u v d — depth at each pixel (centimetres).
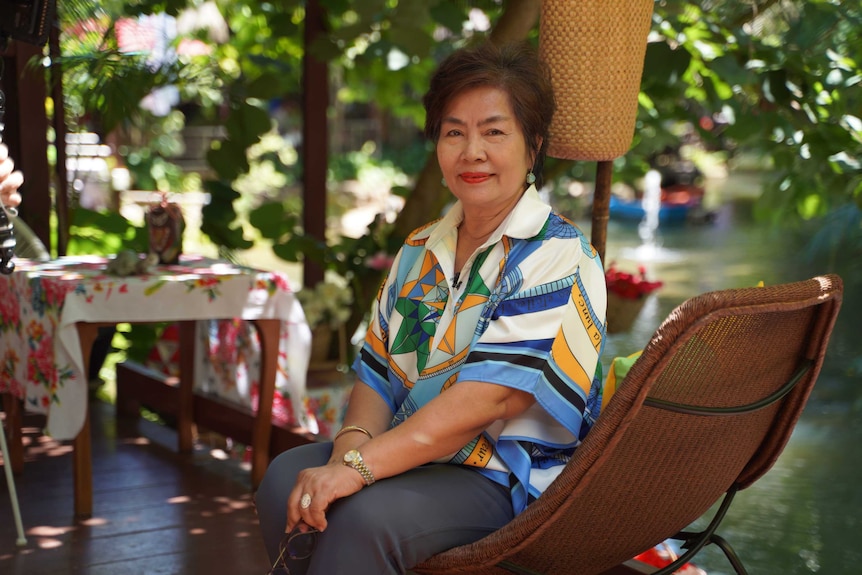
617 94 231
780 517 370
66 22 427
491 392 176
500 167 186
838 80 406
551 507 161
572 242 187
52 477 362
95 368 470
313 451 200
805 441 459
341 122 1745
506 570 175
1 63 284
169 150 1055
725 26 403
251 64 561
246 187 1278
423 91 643
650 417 162
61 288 299
